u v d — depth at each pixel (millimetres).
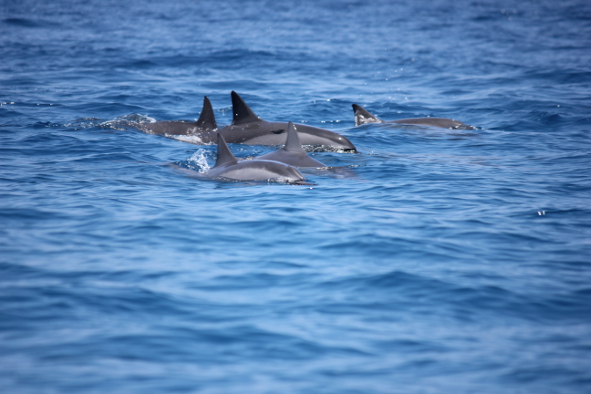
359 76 58062
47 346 10836
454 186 22797
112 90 46094
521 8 151375
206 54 67625
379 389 9891
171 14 124875
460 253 15867
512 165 26641
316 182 23172
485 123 38125
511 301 13172
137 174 23812
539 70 58656
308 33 93125
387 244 16328
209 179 23375
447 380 10180
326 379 10156
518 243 16672
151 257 15234
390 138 32500
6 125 32594
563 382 10125
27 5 134250
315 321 12156
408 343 11406
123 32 88438
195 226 17562
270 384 9961
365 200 20703
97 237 16500
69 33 84312
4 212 18281
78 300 12648
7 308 12188
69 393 9477
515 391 9883
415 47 78062
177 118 38000
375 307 12812
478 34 94312
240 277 14172
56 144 28562
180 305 12648
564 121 37281
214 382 9961
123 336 11289
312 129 30359
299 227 17641
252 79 54531
